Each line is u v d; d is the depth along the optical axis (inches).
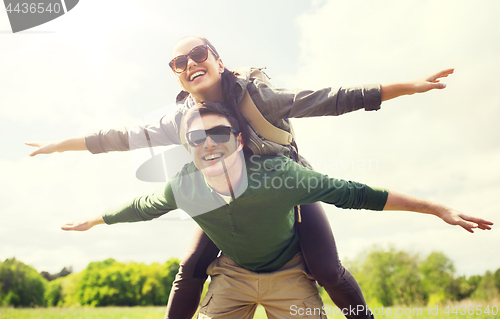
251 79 72.6
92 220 82.5
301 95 70.4
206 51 69.5
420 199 71.9
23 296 731.4
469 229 67.2
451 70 69.6
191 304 84.0
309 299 78.8
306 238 80.0
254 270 79.2
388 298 792.9
